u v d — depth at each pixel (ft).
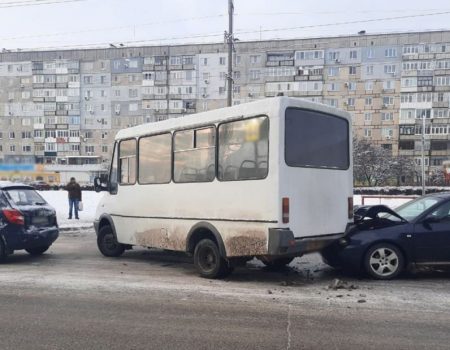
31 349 14.40
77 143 253.03
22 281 24.02
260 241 21.56
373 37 216.54
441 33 209.46
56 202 80.48
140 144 29.25
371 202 82.23
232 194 22.95
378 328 16.14
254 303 19.42
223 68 231.09
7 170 169.17
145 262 30.12
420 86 211.61
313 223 22.45
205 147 24.66
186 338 15.30
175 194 26.32
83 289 22.12
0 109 259.60
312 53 221.87
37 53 255.91
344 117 24.63
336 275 25.11
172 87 238.27
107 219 31.94
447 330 15.89
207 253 24.62
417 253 23.75
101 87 249.75
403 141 215.51
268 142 21.52
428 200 25.64
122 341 15.07
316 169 22.75
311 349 14.30
